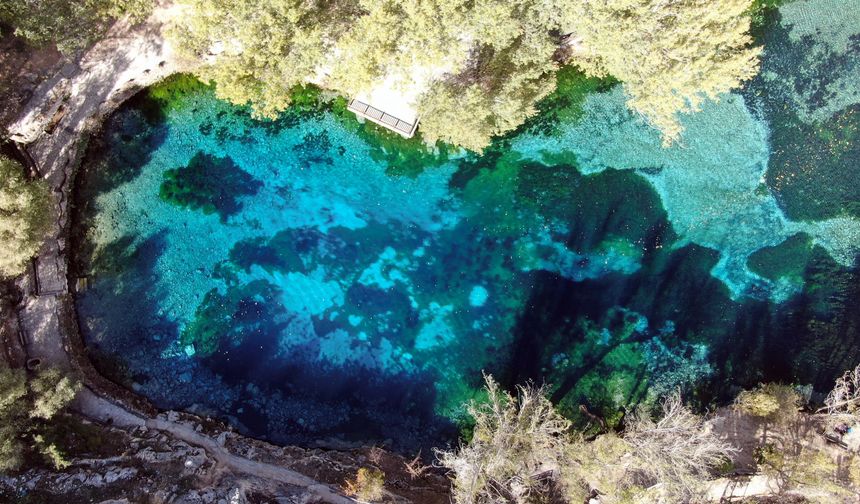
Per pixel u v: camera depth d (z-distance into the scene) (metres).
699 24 28.56
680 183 39.28
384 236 39.84
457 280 39.75
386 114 37.88
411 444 38.50
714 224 39.28
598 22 30.09
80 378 36.16
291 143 39.34
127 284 38.31
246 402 38.34
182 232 38.94
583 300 39.56
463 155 39.53
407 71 31.02
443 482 37.62
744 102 39.22
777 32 39.03
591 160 39.47
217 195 39.25
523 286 39.72
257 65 30.28
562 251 39.66
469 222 39.78
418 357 39.38
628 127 39.41
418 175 39.66
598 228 39.53
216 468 35.31
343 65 30.94
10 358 35.00
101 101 36.16
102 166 38.19
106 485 32.97
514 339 39.44
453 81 35.16
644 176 39.41
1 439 31.00
